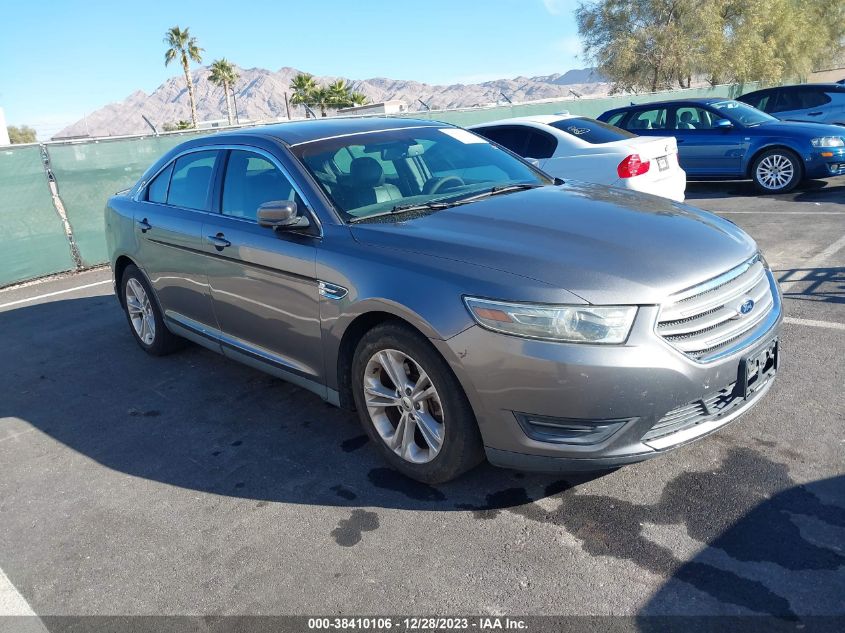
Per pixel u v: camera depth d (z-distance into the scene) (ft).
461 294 9.18
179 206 14.97
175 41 215.92
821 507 9.14
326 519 9.95
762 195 34.94
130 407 14.61
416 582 8.47
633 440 8.83
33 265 28.81
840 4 109.40
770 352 10.25
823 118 44.55
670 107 38.04
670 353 8.69
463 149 14.15
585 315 8.59
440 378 9.52
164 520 10.32
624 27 100.07
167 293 15.57
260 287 12.36
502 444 9.27
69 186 29.66
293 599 8.37
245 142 13.55
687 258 9.52
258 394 14.70
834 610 7.41
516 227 10.42
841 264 20.36
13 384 16.61
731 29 96.73
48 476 12.03
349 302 10.47
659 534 8.93
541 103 52.60
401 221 11.07
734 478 9.97
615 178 23.70
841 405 11.78
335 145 12.89
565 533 9.14
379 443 10.99
